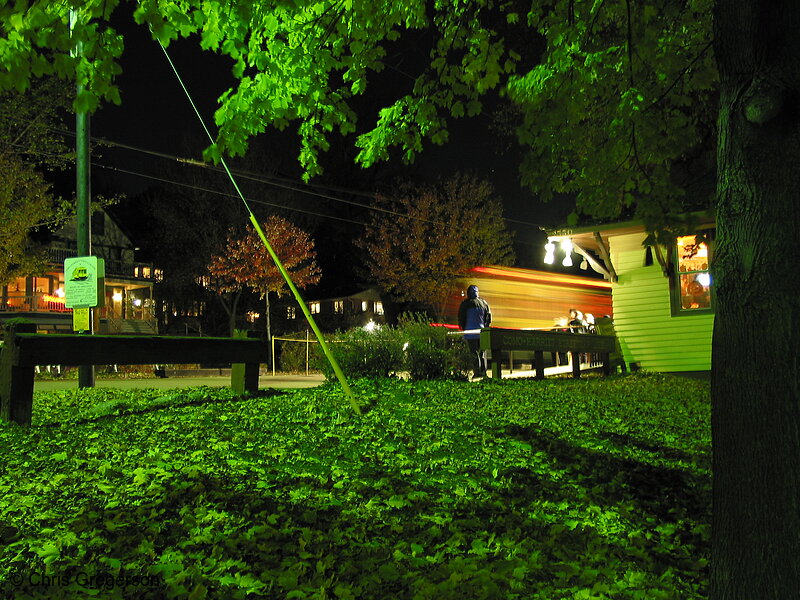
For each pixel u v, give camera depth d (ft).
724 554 10.49
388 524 15.83
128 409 27.91
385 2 17.76
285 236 143.54
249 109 17.65
